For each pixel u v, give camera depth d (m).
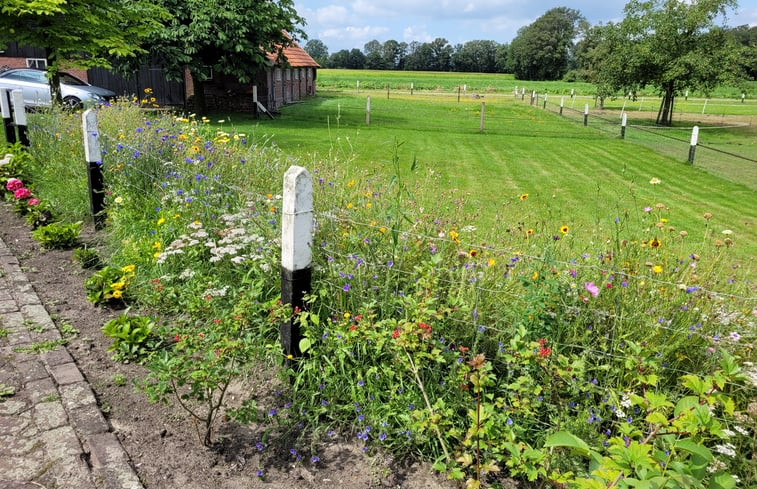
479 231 4.97
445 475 2.55
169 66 18.61
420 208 4.25
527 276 3.29
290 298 2.99
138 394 3.04
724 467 2.31
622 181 11.23
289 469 2.56
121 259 4.71
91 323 3.81
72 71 22.33
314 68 39.16
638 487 1.63
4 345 3.41
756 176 12.04
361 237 3.62
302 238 2.92
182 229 4.61
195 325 3.59
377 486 2.48
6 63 22.08
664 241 4.15
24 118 8.12
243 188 5.16
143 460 2.54
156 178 5.46
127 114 8.02
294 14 20.73
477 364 2.30
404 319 2.93
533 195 9.63
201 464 2.55
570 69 97.75
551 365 2.75
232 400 3.00
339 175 5.14
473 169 12.08
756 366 2.85
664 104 25.27
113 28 11.07
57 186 6.68
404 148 14.66
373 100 35.69
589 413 2.67
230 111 22.81
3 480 2.34
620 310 3.08
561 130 21.03
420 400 2.81
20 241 5.34
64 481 2.36
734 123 26.42
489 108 31.30
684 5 23.33
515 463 2.31
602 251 3.76
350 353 2.99
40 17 9.81
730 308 3.22
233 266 4.13
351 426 2.84
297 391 2.98
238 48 18.41
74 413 2.79
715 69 23.22
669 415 2.74
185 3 18.61
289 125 19.11
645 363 2.61
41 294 4.21
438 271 3.26
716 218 8.34
